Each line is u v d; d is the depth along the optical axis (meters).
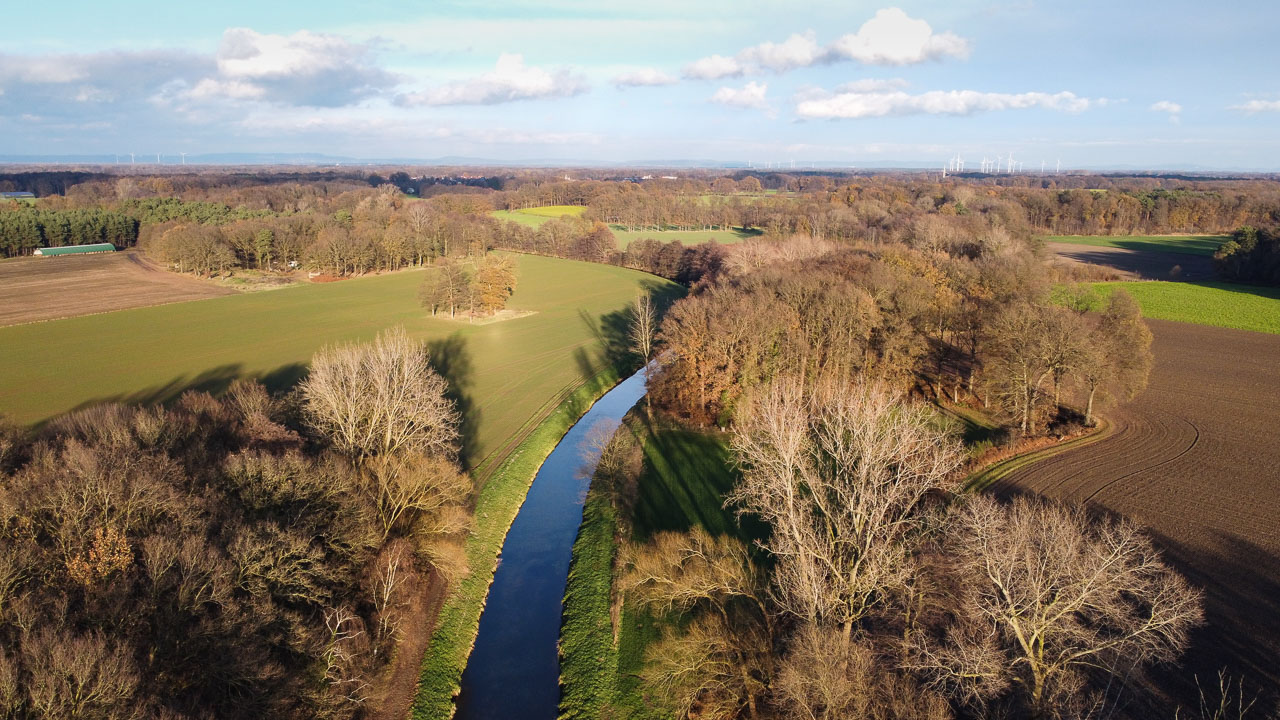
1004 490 46.03
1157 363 76.00
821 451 43.72
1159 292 110.69
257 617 25.95
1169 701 27.58
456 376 77.06
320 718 27.02
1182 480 47.00
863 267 81.19
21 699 19.64
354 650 30.89
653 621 36.12
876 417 33.22
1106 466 49.47
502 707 31.88
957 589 29.14
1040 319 58.59
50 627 21.38
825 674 22.42
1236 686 28.48
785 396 44.09
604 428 64.50
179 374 73.25
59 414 60.62
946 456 33.12
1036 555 25.72
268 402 47.91
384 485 38.28
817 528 32.00
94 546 25.69
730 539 37.16
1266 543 39.03
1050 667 24.41
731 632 31.39
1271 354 78.75
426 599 38.19
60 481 28.12
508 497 50.59
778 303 67.56
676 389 66.06
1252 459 50.19
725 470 53.50
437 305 107.06
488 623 37.81
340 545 32.97
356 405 42.53
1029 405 57.44
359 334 93.31
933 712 22.48
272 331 93.56
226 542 28.00
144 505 28.55
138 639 23.80
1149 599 26.34
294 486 33.19
